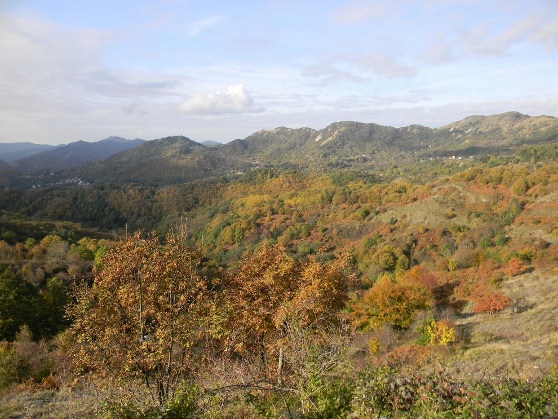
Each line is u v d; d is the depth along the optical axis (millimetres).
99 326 7344
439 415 4074
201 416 4918
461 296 29344
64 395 9453
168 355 7043
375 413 4305
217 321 7254
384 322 22766
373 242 56781
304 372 5074
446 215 60094
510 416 4168
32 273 29562
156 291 7617
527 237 44406
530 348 12633
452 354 14195
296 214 78500
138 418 4520
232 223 74688
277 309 8484
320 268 9875
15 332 20453
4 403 9234
